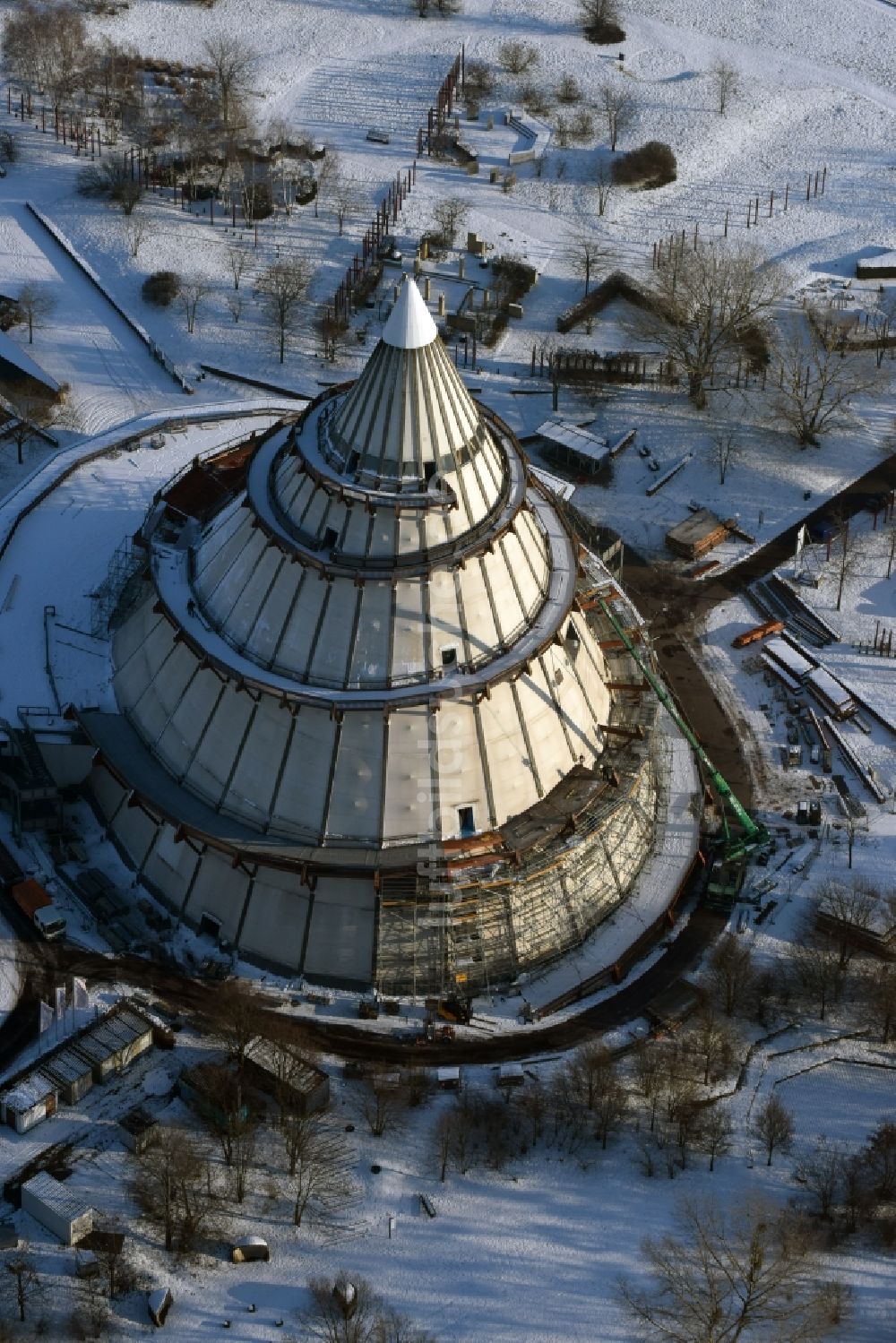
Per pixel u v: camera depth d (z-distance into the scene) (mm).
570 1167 151500
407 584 163000
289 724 165250
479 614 165875
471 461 164125
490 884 164375
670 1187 150625
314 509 164375
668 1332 139375
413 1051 161625
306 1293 142250
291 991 166375
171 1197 145375
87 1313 139375
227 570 170875
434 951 166750
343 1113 155250
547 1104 155000
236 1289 142250
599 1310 142000
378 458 161000
